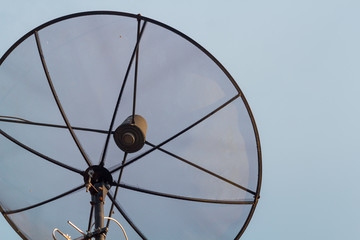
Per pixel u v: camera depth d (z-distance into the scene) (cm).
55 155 521
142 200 533
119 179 500
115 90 545
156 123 546
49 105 531
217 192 520
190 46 523
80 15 520
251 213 498
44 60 523
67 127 528
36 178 508
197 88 531
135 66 504
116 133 489
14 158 506
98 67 542
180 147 544
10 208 473
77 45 530
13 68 516
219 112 525
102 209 444
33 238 473
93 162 522
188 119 539
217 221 514
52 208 505
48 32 522
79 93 540
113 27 527
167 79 541
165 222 527
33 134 523
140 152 541
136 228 516
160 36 527
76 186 515
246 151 510
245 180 507
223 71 518
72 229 505
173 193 533
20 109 518
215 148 529
